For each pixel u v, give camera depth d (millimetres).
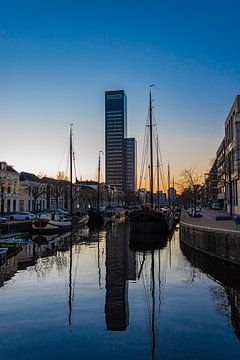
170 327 11898
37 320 12578
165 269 22562
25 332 11445
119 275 20672
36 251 31250
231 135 62781
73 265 24047
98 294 16219
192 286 17797
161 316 13062
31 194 82375
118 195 140750
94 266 23688
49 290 16922
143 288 17453
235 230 23719
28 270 22062
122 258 27375
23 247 33969
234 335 11188
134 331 11562
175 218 68625
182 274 20875
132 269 22609
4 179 70000
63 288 17375
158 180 61344
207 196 110375
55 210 75750
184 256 28359
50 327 11898
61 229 50844
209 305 14453
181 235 39188
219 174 84812
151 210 44938
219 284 18203
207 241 26531
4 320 12570
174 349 10125
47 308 13992
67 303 14727
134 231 44250
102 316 13008
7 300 15109
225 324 12188
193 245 30953
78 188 101562
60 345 10438
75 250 32125
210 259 25719
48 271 21781
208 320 12602
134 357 9625
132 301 15078
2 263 24359
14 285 17938
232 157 58594
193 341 10727
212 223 34969
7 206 71688
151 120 51844
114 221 79188
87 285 18062
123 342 10664
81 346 10352
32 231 48656
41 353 9898
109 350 10070
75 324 12164
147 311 13672
